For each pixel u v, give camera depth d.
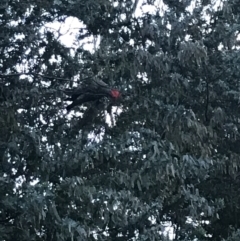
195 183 10.76
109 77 9.90
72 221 8.49
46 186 8.38
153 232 9.09
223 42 10.33
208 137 10.22
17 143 9.18
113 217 8.71
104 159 9.27
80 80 9.61
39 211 8.16
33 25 10.15
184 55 9.38
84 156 8.91
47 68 10.30
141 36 10.01
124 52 9.69
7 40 10.04
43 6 9.91
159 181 9.26
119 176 8.96
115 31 10.15
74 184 8.60
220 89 10.33
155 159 8.91
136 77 9.97
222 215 11.67
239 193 11.45
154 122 9.62
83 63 10.17
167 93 9.84
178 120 9.32
